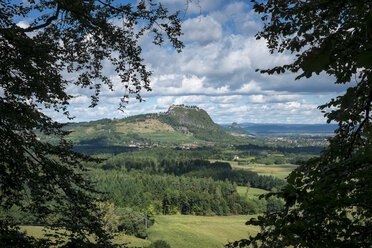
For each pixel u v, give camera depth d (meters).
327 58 0.65
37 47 5.94
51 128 6.44
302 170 2.95
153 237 68.56
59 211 6.30
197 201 105.81
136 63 7.26
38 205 6.02
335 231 1.92
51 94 7.03
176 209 107.50
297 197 1.96
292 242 2.02
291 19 3.06
